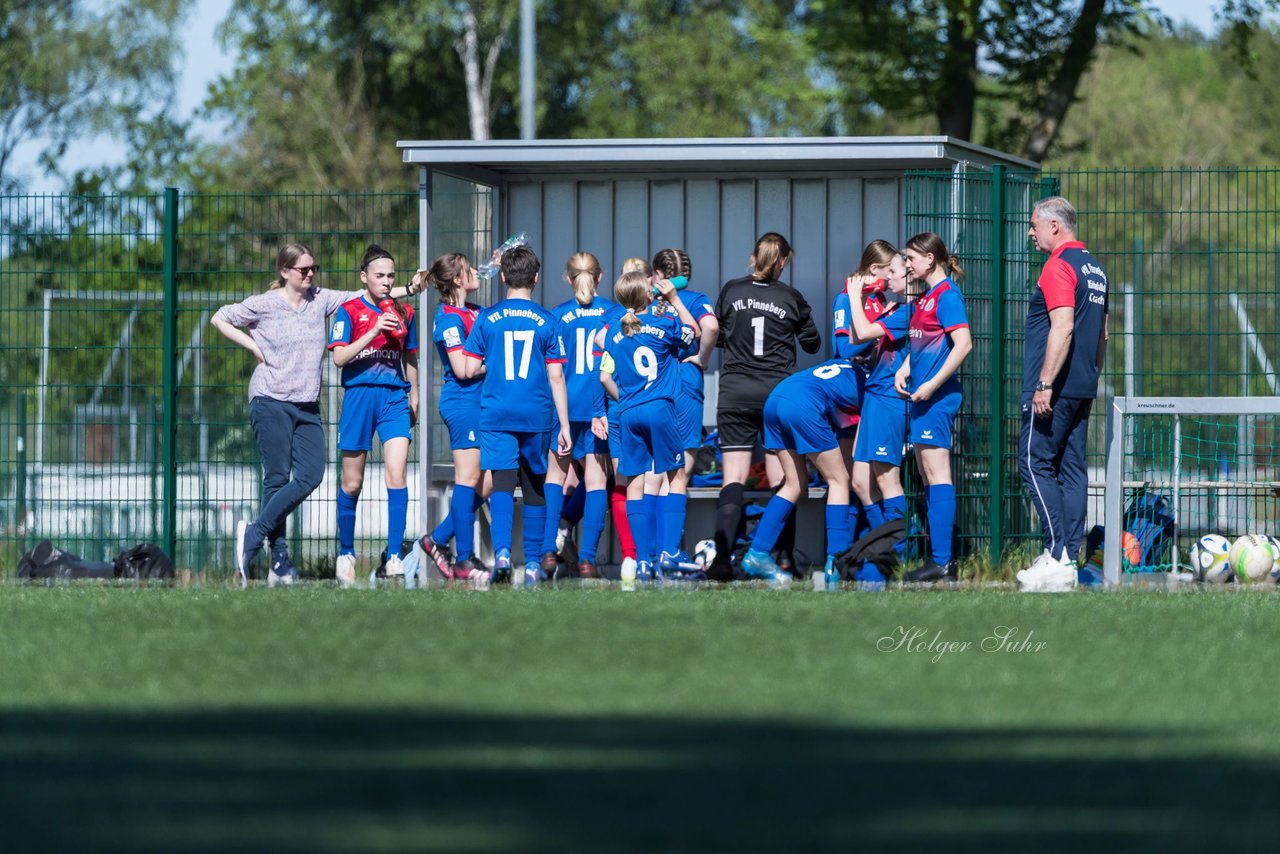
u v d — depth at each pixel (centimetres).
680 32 13800
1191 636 2256
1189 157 12438
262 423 3253
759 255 3331
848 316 3256
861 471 3247
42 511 3638
